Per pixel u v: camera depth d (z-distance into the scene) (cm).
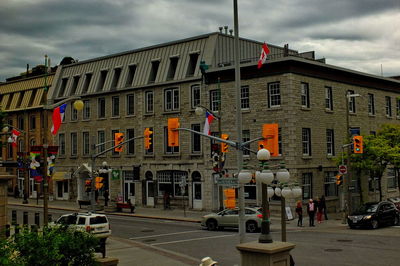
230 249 2155
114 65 4894
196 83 4066
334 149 3931
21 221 3478
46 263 976
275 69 3603
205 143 3984
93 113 5012
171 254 2031
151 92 4472
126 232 2827
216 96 3928
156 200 4353
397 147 3484
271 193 1502
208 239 2481
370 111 4484
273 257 1162
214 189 3947
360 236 2514
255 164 3653
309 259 1864
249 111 3728
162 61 4434
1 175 1864
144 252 2086
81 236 1111
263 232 1230
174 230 2908
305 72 3684
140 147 4512
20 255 995
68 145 5278
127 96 4681
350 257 1894
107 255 2005
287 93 3531
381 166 3512
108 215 3975
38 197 5175
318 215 3284
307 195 3641
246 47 4466
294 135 3509
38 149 2325
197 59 4144
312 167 3666
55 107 2238
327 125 3881
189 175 4100
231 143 1684
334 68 3916
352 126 4169
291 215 3394
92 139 5003
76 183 5175
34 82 6006
